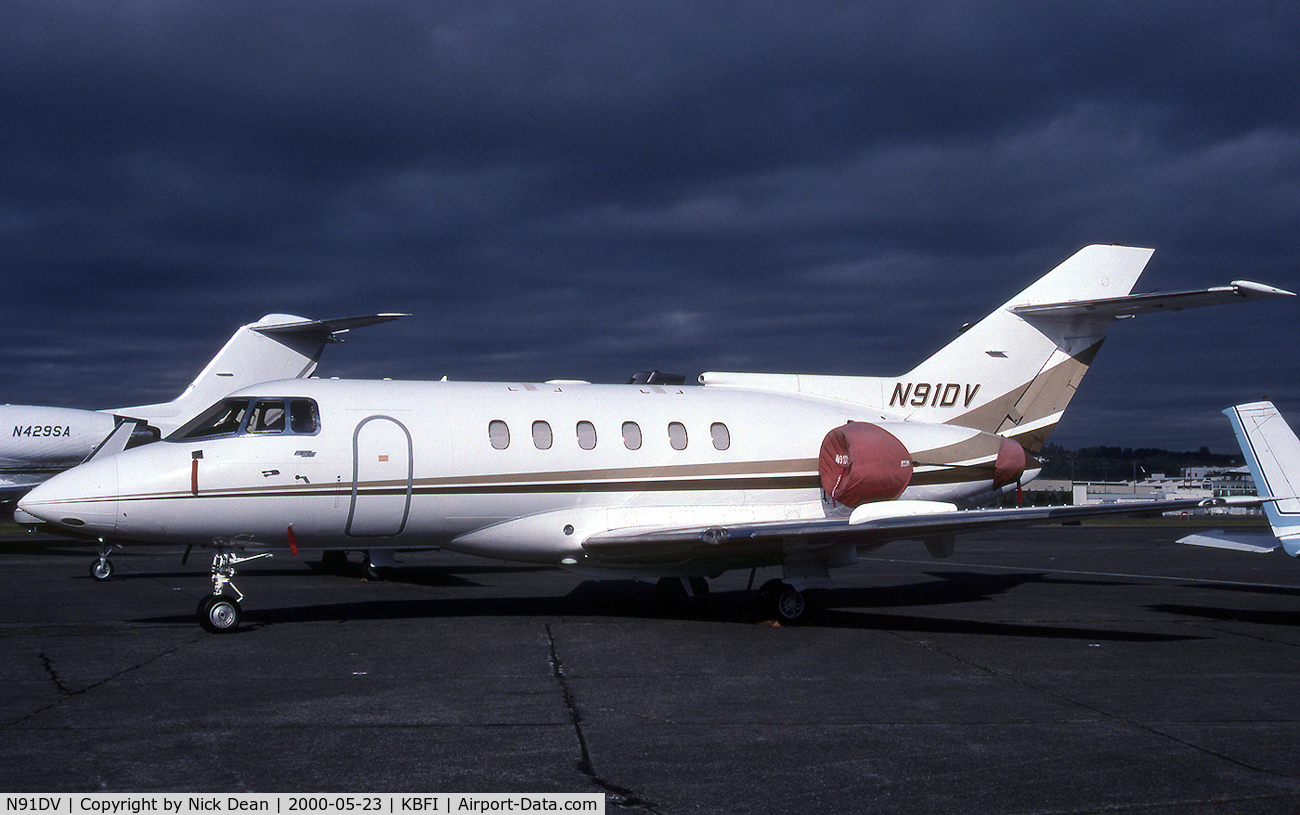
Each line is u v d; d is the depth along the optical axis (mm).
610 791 5551
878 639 11102
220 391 24484
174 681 8422
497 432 12578
